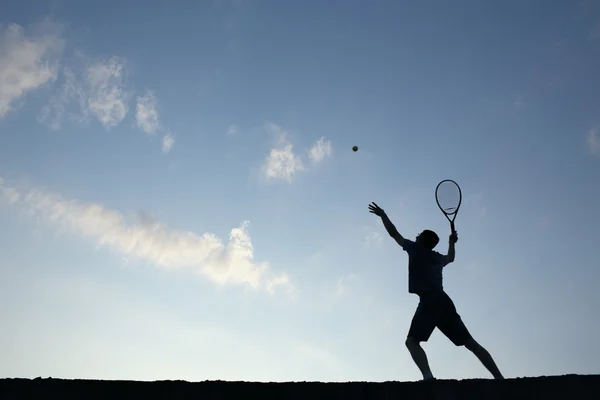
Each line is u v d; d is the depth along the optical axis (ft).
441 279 28.37
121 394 18.04
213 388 18.67
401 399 19.36
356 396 19.36
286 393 19.10
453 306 27.81
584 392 19.22
